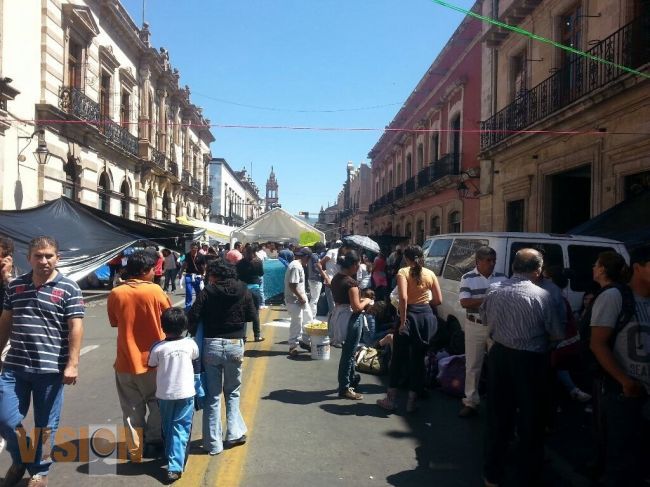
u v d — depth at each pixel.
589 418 5.61
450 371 6.29
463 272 7.29
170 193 34.94
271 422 5.27
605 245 6.89
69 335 3.72
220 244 32.22
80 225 11.75
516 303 3.79
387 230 35.62
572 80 12.45
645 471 3.23
